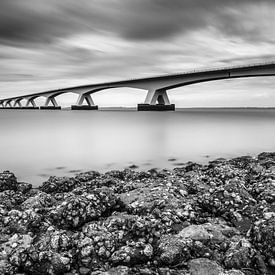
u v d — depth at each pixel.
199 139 39.28
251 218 9.70
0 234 8.54
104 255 7.43
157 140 38.47
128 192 11.88
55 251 7.43
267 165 17.78
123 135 44.12
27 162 24.47
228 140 38.25
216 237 8.24
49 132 48.81
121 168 22.06
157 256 7.29
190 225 9.04
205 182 13.86
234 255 7.16
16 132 48.78
